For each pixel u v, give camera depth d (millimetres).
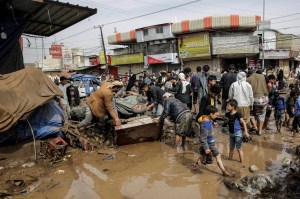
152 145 7426
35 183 5141
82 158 6555
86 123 7816
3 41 9023
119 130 7090
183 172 5523
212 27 31500
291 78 32875
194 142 7527
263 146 7027
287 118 9094
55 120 7398
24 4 8680
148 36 36188
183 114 6801
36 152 6723
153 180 5219
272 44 37750
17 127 6895
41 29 11914
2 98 6441
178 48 34344
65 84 10227
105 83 7484
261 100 7805
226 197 4473
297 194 4473
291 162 5719
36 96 6883
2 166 6160
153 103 8531
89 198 4617
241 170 5504
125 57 39656
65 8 9336
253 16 31281
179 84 8914
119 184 5109
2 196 4789
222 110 9500
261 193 4539
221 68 32562
